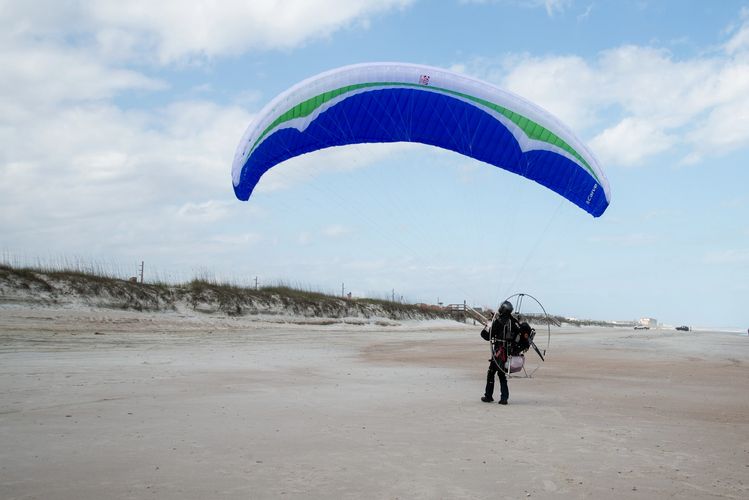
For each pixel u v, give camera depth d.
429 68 12.47
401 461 5.42
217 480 4.64
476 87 12.37
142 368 12.15
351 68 12.41
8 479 4.48
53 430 6.21
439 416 7.91
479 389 11.21
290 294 41.75
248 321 33.66
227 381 10.72
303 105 12.34
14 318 22.23
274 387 10.20
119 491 4.29
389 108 12.59
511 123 12.46
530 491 4.62
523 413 8.43
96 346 16.64
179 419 7.05
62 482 4.46
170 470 4.88
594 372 15.04
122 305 28.22
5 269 25.84
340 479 4.79
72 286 26.95
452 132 12.73
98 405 7.79
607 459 5.74
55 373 10.73
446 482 4.80
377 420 7.44
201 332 25.05
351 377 12.45
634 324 146.62
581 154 12.83
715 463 5.73
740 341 36.78
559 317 102.81
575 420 7.93
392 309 52.81
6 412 7.09
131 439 5.93
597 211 13.45
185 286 34.19
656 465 5.57
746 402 10.15
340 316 43.78
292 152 13.09
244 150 13.06
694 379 13.69
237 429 6.59
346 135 12.88
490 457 5.68
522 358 9.34
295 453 5.59
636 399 10.27
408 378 12.74
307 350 19.80
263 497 4.27
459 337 34.59
